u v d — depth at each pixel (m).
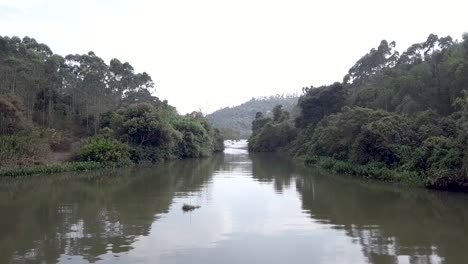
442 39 44.81
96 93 52.03
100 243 12.27
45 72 49.09
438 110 31.94
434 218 15.64
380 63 53.53
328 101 51.81
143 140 42.84
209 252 11.47
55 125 48.16
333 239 12.79
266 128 72.94
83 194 21.28
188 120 55.66
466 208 17.48
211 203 18.75
